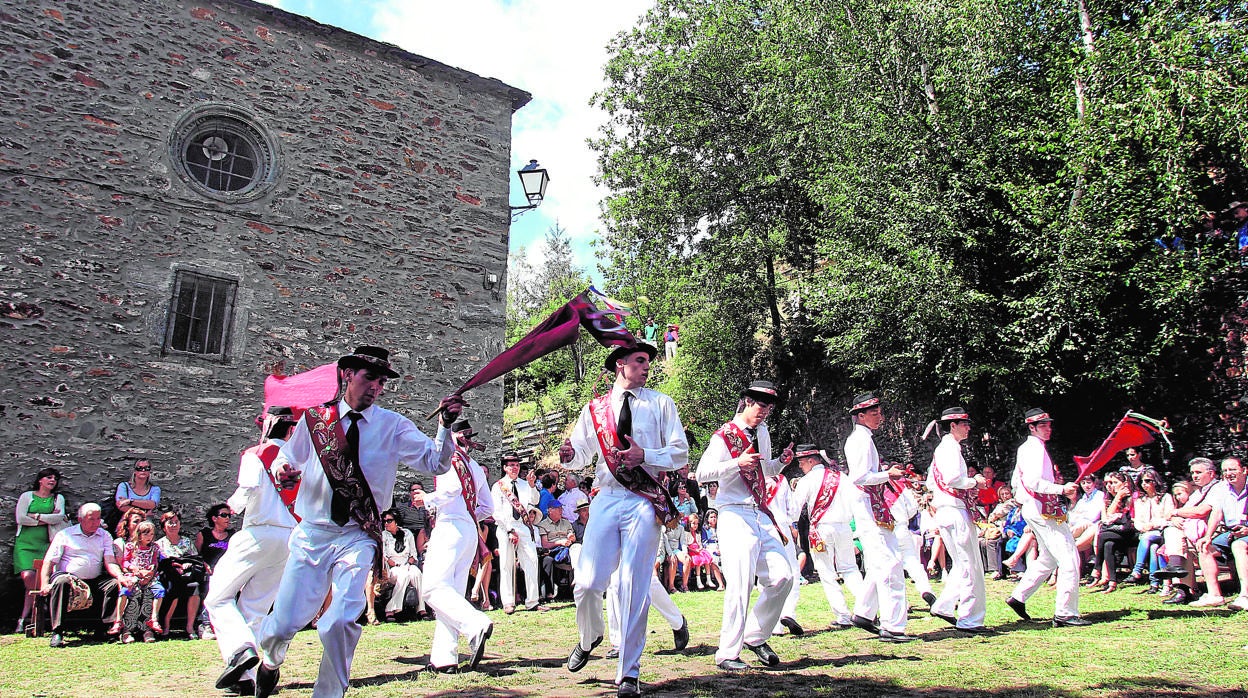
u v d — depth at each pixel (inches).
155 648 249.1
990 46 496.1
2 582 317.7
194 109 393.1
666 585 426.6
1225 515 284.2
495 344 469.7
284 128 419.5
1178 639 212.4
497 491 334.0
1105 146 437.1
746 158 701.9
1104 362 450.0
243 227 399.5
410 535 331.6
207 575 288.0
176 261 378.0
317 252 419.5
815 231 644.7
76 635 281.0
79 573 274.5
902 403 569.0
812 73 593.6
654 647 217.3
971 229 499.2
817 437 671.8
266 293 401.1
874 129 530.0
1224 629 226.7
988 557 421.7
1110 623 244.2
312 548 142.9
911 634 232.8
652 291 754.2
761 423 195.3
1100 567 353.7
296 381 171.9
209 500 368.5
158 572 281.6
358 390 148.0
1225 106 404.5
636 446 162.7
